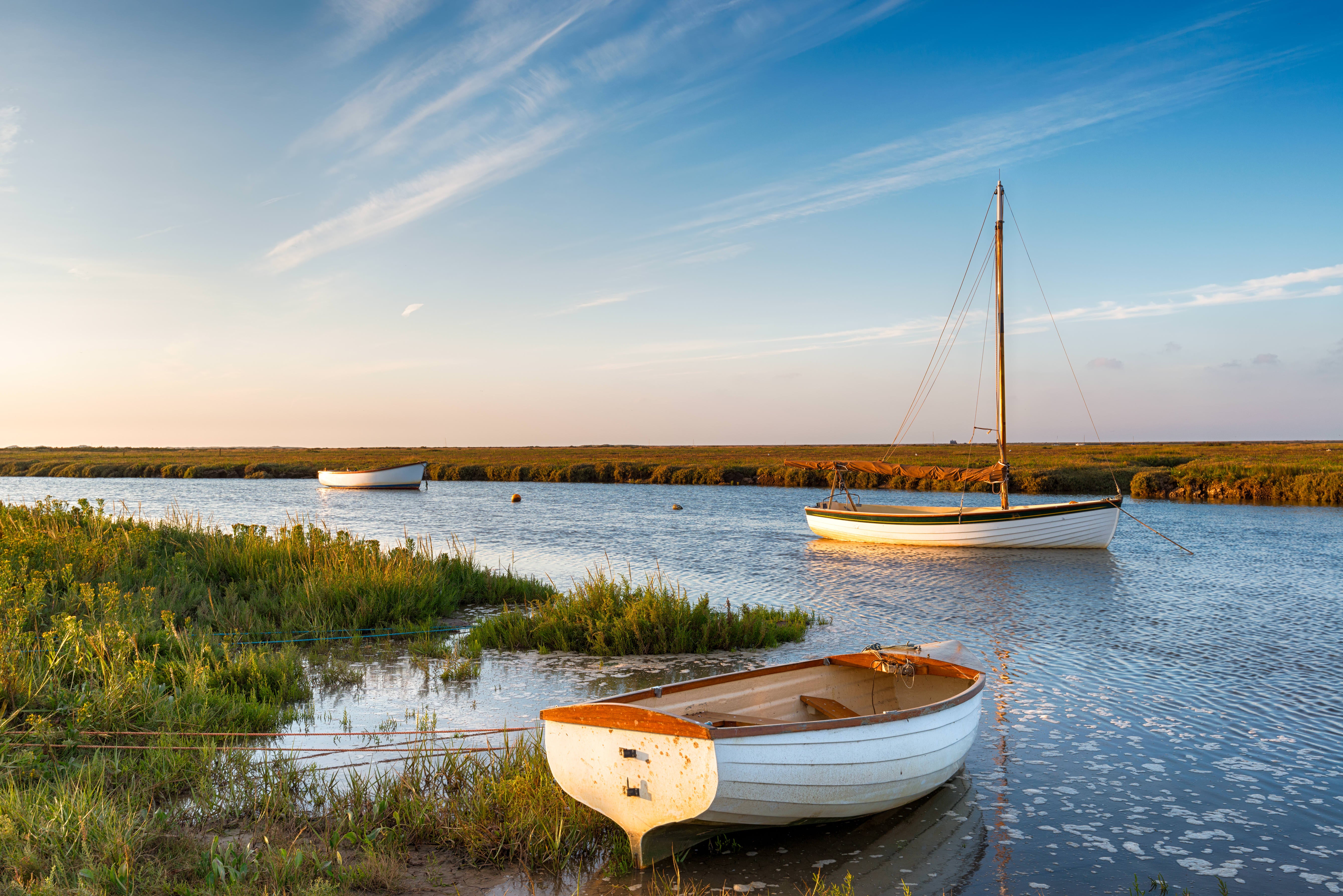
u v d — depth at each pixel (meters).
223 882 4.84
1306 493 42.50
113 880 4.66
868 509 30.97
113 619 9.88
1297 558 23.56
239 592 14.59
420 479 63.16
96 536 15.90
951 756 6.77
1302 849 6.10
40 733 6.79
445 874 5.45
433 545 25.69
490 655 12.18
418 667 11.31
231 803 6.21
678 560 23.66
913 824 6.51
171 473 88.69
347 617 13.55
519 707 9.47
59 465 93.50
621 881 5.46
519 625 12.98
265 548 16.61
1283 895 5.43
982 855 5.98
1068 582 19.39
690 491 59.69
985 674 10.72
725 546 27.14
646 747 5.44
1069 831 6.39
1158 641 13.08
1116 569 21.58
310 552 16.41
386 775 6.89
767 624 13.37
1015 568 21.95
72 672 8.16
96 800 5.71
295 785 6.67
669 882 5.46
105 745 6.94
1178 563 22.77
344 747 7.92
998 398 27.06
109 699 7.41
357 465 97.19
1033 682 10.72
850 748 5.88
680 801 5.30
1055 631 13.93
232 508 44.56
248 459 121.12
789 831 6.37
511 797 6.32
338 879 5.09
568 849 5.77
